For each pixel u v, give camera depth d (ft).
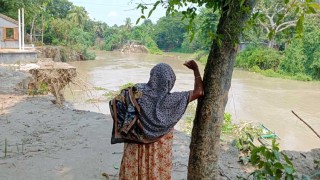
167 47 310.24
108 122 25.94
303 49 126.31
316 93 88.74
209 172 10.37
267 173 12.43
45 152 18.94
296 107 69.15
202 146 10.26
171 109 8.89
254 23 9.59
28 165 16.92
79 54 170.50
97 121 26.16
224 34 9.55
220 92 9.95
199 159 10.35
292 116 60.95
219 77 9.86
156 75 8.89
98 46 301.22
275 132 50.37
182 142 21.13
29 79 51.26
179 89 86.07
